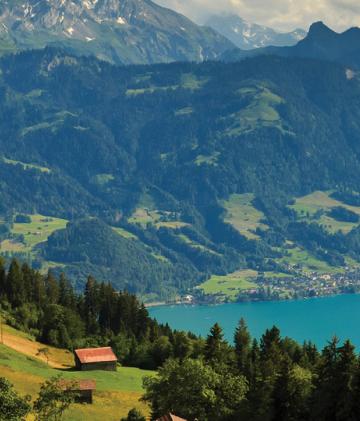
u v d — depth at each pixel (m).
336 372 136.25
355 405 132.38
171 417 125.31
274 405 141.38
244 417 141.38
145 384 150.88
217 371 167.25
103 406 164.12
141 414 146.12
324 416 135.88
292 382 142.25
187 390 142.12
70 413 150.25
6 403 107.25
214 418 142.12
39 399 119.06
